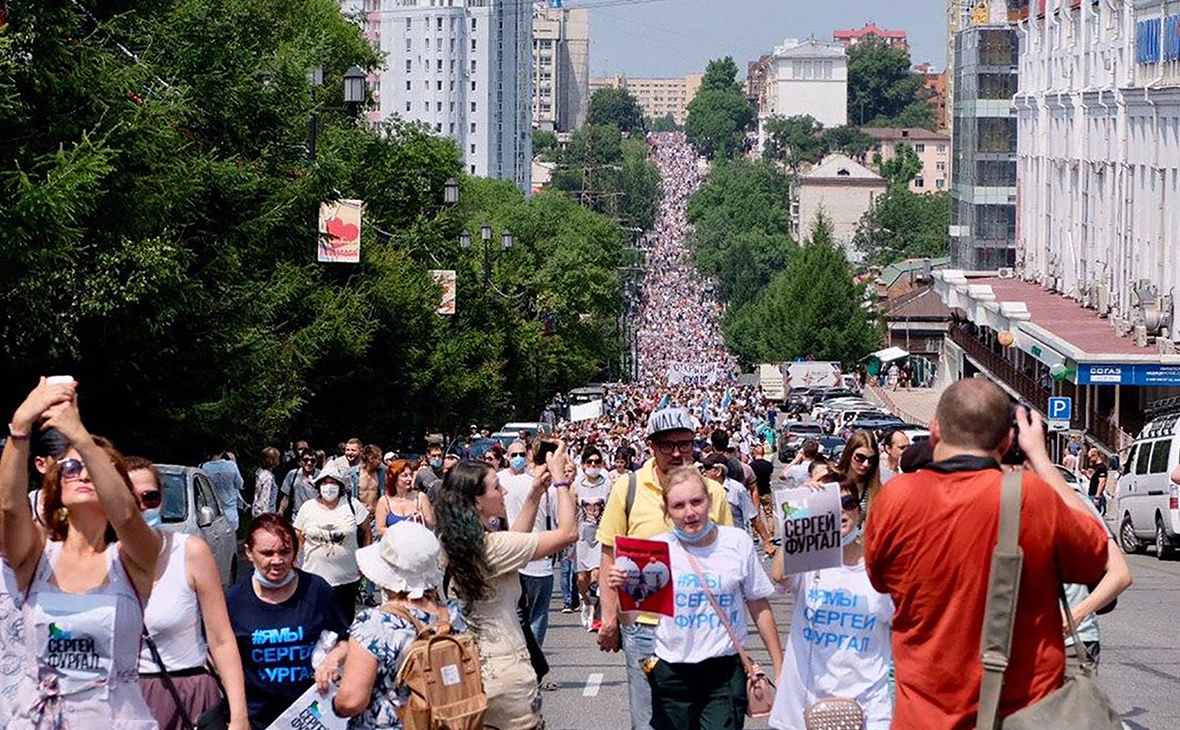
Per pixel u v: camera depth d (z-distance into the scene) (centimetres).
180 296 3759
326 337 6222
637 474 1825
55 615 1273
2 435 3784
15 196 3059
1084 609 1287
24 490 1245
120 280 3550
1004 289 15588
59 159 3114
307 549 2772
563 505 1641
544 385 14900
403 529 1423
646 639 1720
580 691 2673
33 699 1276
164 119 3831
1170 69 11550
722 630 1667
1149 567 5272
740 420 12219
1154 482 5650
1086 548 1059
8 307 3434
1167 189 11319
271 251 5369
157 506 1622
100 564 1293
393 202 8950
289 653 1559
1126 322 11469
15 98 3238
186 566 1321
